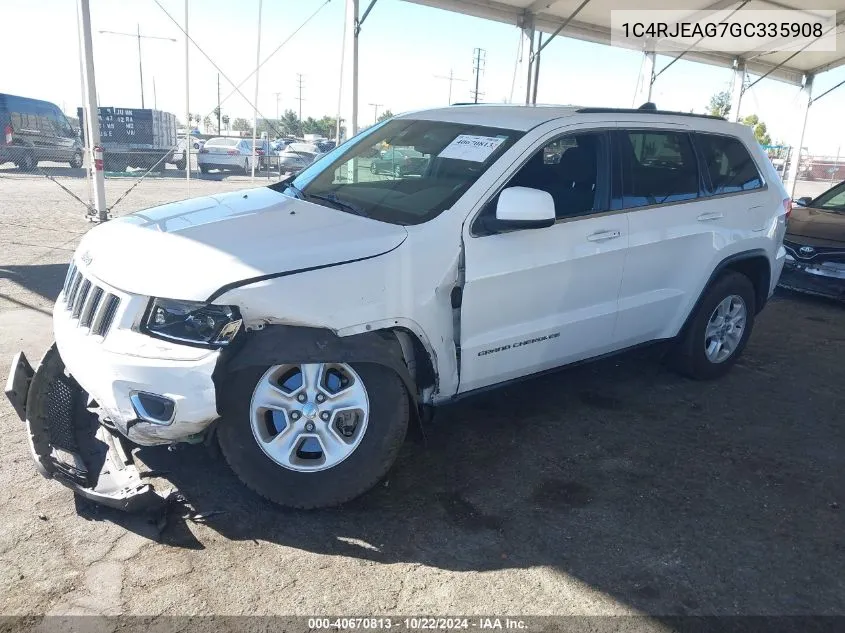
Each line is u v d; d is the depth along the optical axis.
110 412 3.00
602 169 4.14
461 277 3.46
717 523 3.31
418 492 3.46
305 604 2.63
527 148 3.78
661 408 4.66
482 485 3.55
